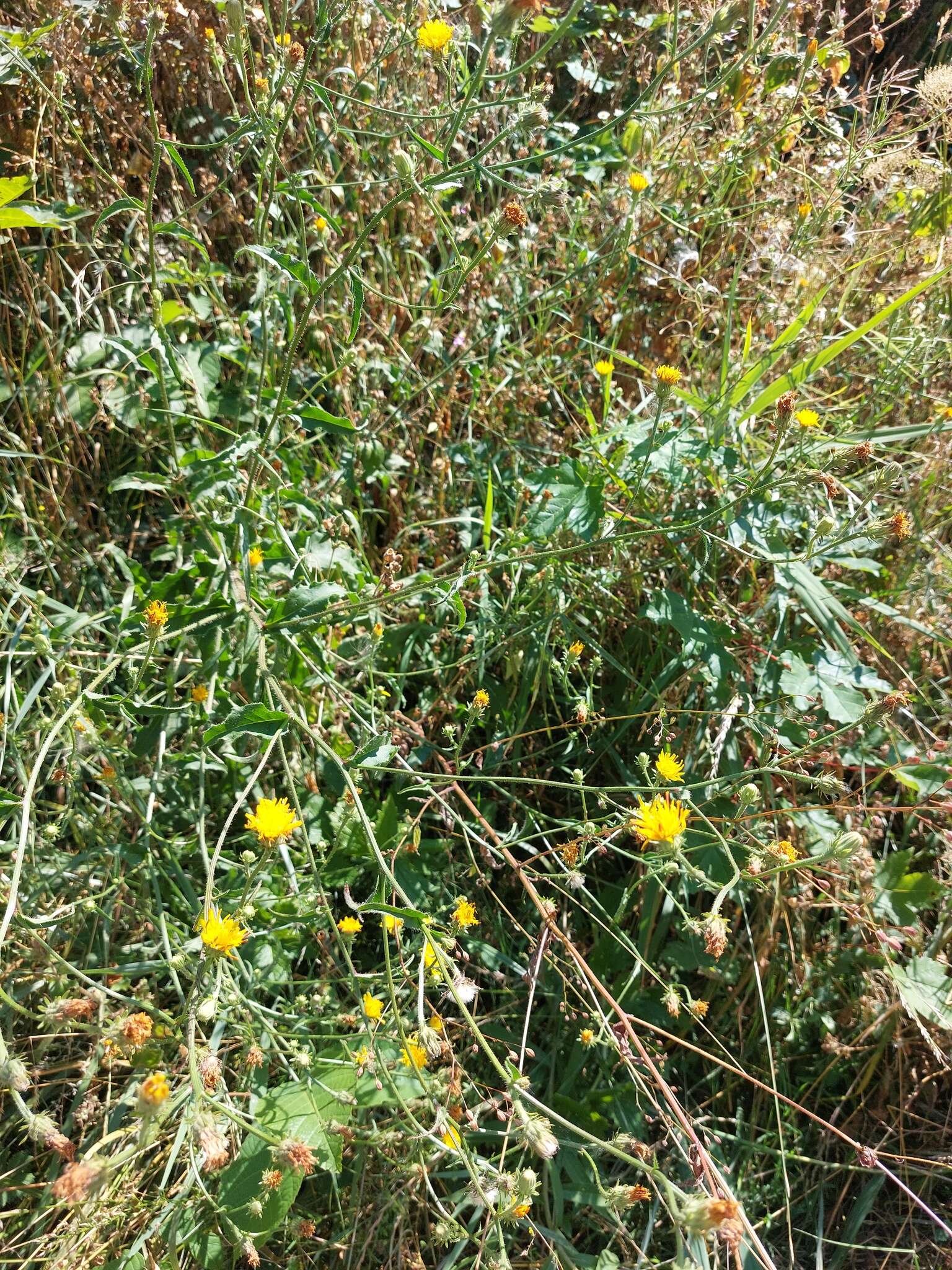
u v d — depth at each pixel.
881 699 1.92
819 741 1.91
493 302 2.64
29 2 2.13
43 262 2.25
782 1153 1.90
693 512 2.28
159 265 2.34
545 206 2.67
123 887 1.87
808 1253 2.04
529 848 2.10
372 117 2.56
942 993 2.04
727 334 2.37
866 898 2.07
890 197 2.69
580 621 2.44
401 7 2.43
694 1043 2.16
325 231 2.38
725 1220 1.20
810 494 2.38
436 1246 1.84
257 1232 1.57
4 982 1.71
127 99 2.37
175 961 1.58
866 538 2.26
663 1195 1.55
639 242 2.74
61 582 2.23
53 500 2.25
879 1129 2.16
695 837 2.13
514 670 2.34
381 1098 1.73
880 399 2.68
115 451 2.40
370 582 2.33
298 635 2.09
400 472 2.64
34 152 2.10
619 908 2.07
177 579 2.05
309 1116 1.67
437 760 2.27
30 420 2.20
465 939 2.11
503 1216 1.40
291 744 2.13
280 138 1.83
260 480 2.24
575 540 2.27
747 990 2.15
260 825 1.49
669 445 2.26
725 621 2.38
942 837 2.18
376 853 1.64
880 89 2.75
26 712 1.77
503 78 1.71
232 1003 1.63
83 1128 1.73
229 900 1.89
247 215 2.61
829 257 2.72
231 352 2.29
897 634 2.45
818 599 2.20
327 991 1.92
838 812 2.23
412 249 2.74
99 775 1.86
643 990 2.12
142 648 1.93
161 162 2.42
